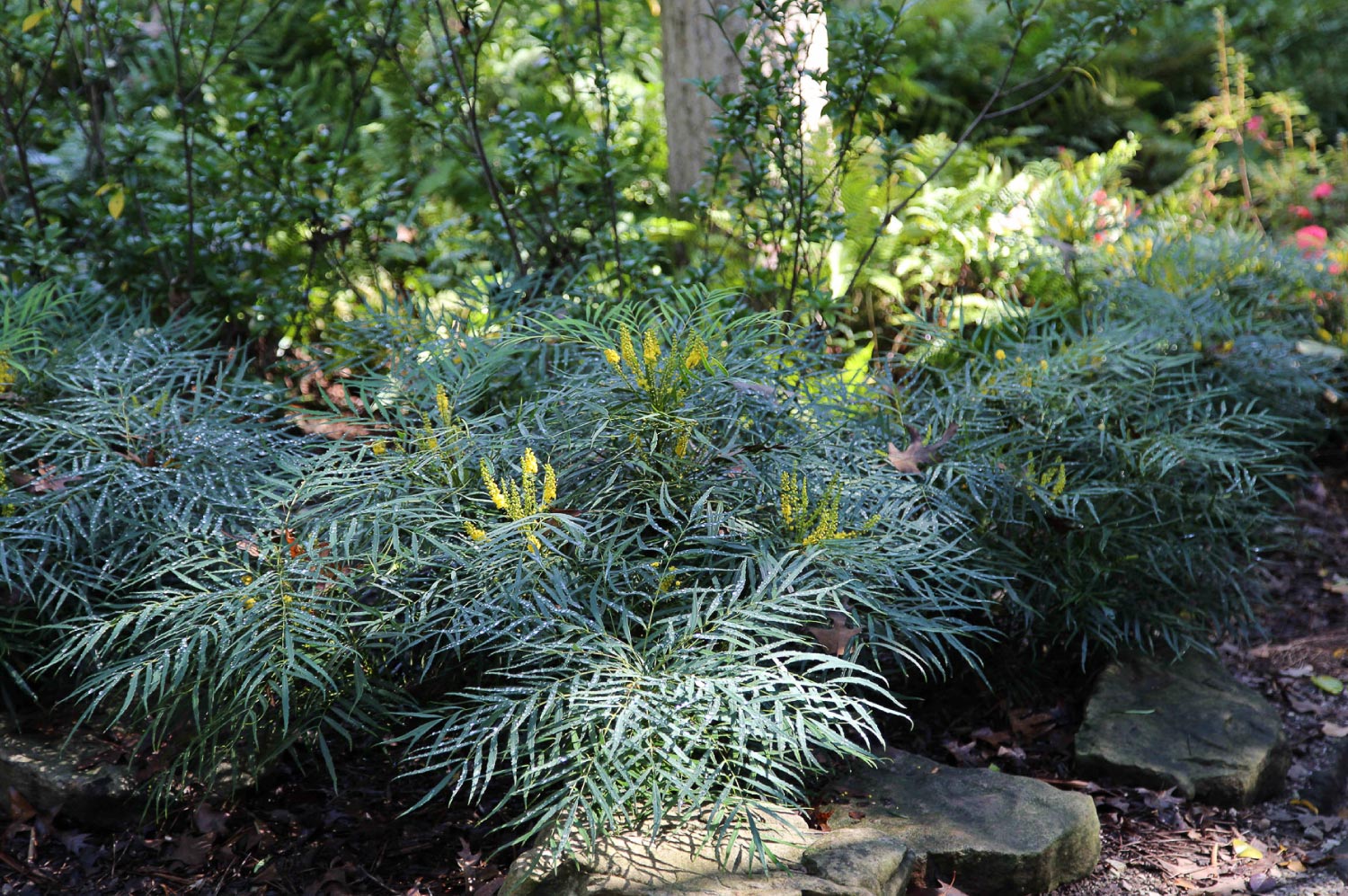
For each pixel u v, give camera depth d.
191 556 2.79
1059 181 6.03
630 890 2.27
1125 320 4.58
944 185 6.19
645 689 2.38
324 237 4.63
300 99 6.61
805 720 2.37
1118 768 3.20
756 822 2.50
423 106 4.75
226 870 2.76
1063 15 8.23
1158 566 3.53
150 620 2.88
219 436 3.27
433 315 3.96
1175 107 9.07
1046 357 3.85
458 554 2.57
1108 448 3.63
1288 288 5.30
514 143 4.38
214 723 2.67
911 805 2.80
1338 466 5.62
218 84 6.02
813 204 4.11
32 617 3.12
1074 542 3.52
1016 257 5.28
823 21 4.55
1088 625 3.54
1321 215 7.23
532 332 3.67
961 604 3.16
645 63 7.32
